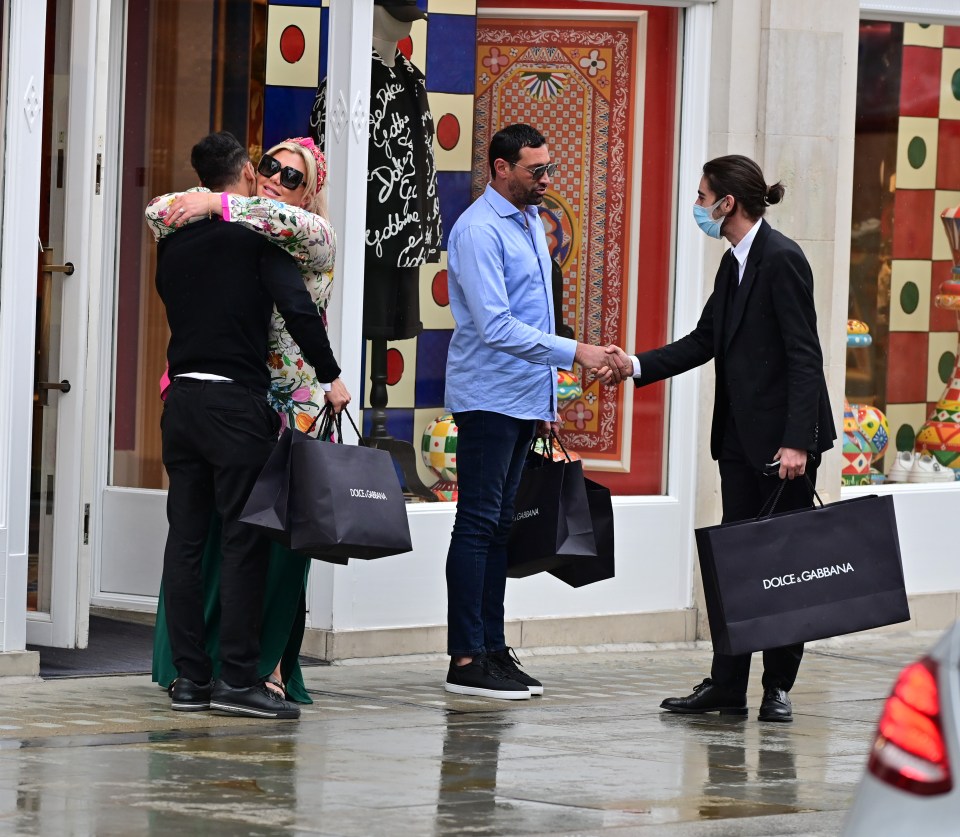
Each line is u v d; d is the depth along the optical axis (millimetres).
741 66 23938
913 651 25000
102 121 20562
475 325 19781
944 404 26734
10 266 18844
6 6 18844
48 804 13438
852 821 9547
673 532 24125
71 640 20906
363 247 21828
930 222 26547
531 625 22922
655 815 13852
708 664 23062
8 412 18828
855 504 18312
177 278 17719
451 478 22859
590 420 24156
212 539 18609
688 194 24047
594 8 23781
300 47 22859
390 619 22000
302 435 17234
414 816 13477
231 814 13273
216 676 18516
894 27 25969
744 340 18938
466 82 23219
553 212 24000
